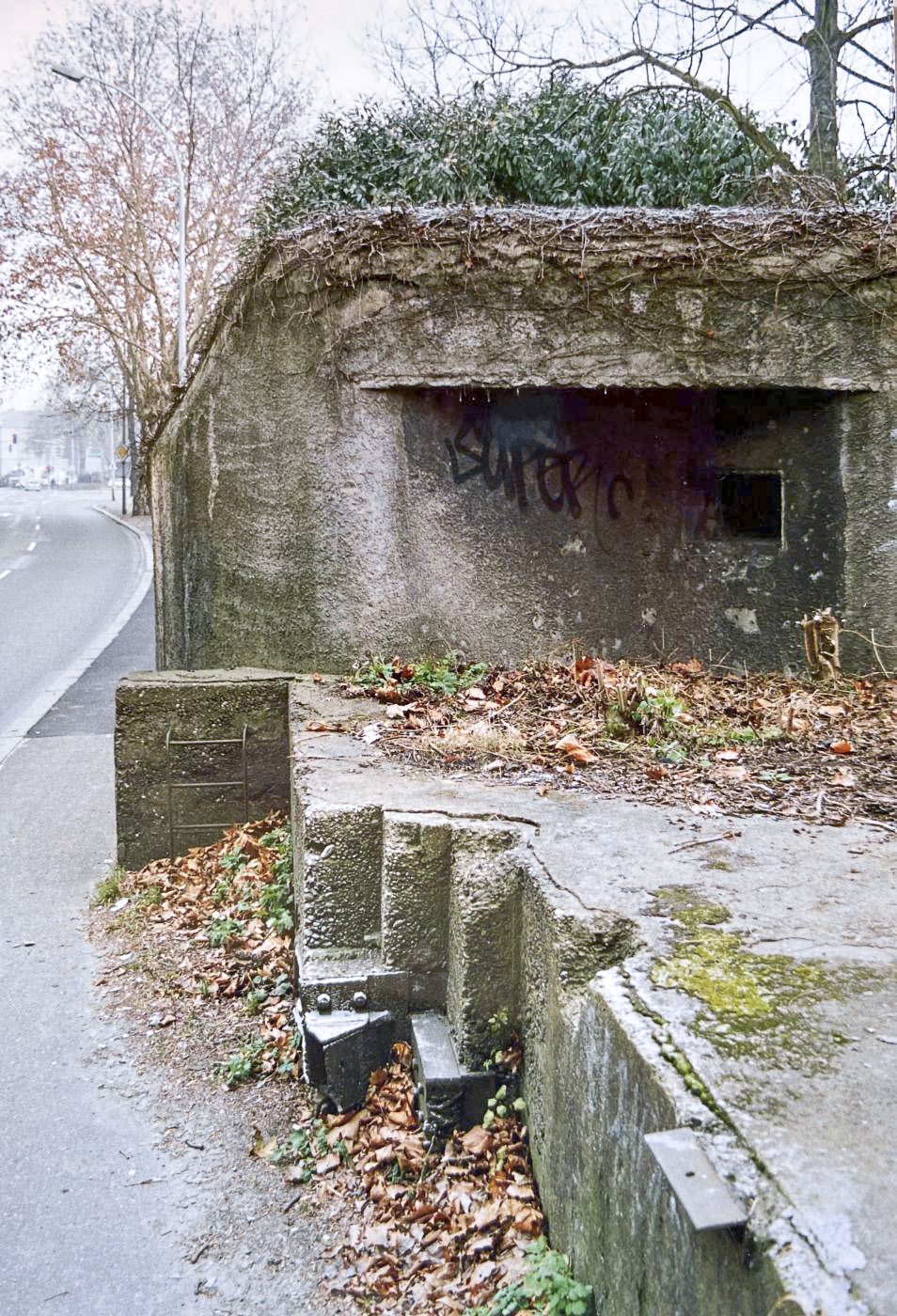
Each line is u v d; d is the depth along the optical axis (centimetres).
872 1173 171
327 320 611
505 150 901
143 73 2911
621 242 602
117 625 1916
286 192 1006
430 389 618
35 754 962
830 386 618
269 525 654
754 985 240
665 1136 184
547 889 309
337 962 394
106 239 3052
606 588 659
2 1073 433
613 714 495
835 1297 145
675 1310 189
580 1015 262
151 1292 312
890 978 244
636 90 987
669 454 661
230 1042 454
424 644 629
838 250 607
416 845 377
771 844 345
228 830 640
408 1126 365
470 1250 310
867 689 591
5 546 3559
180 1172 368
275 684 630
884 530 628
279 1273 319
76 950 553
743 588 667
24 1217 344
